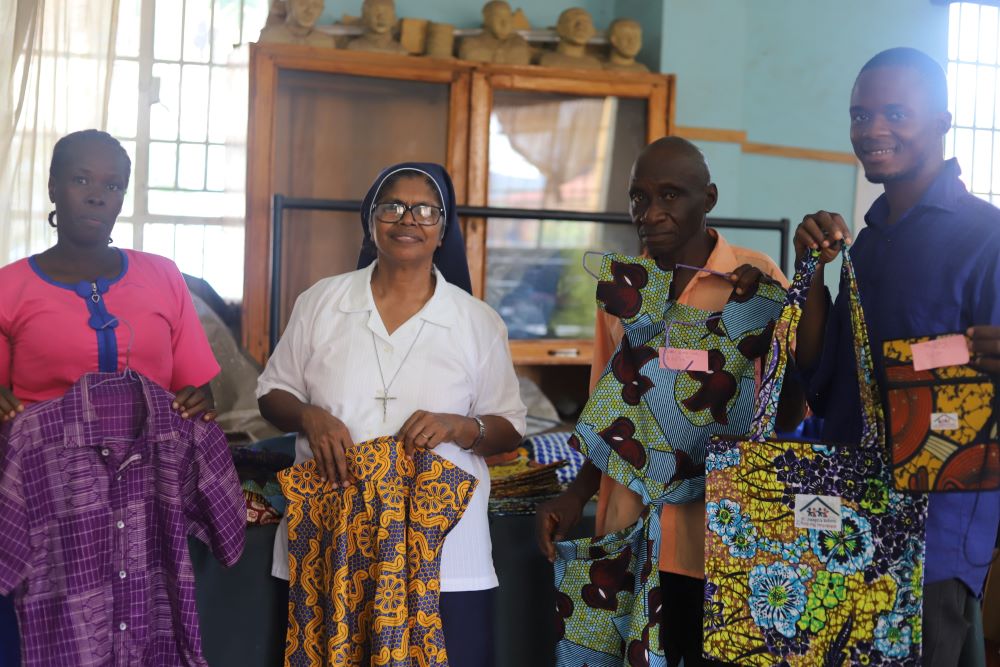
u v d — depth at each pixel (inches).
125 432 78.4
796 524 70.2
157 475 79.7
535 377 211.6
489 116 190.4
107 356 79.7
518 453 115.5
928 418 65.3
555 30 203.0
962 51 250.7
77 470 76.1
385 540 80.0
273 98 179.5
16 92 165.6
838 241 70.7
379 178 86.3
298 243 183.3
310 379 86.8
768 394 71.9
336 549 80.1
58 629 75.0
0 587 72.9
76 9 169.6
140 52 186.1
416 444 81.0
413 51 195.0
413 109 187.9
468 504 83.6
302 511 83.4
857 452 68.8
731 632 71.6
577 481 87.6
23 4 163.8
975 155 255.0
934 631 69.3
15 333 78.3
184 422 80.1
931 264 70.4
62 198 77.6
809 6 230.4
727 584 71.7
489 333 89.5
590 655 81.1
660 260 81.1
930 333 70.1
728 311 78.3
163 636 80.8
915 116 70.5
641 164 79.1
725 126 214.4
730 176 216.2
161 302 83.0
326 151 184.1
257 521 91.8
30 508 74.4
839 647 68.9
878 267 74.0
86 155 77.4
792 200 231.3
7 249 164.2
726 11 212.5
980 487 63.6
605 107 196.7
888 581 67.9
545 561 99.0
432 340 85.8
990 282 67.5
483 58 193.5
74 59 169.5
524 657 98.3
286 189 182.4
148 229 188.4
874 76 71.5
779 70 229.1
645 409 80.0
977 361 63.7
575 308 197.0
